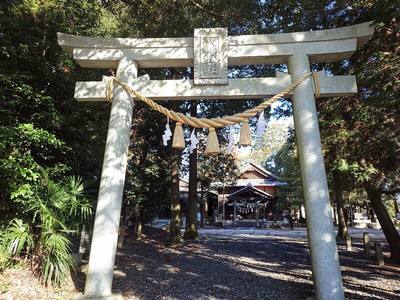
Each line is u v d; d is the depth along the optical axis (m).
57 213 4.89
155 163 11.77
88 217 5.58
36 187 4.86
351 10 5.48
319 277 3.94
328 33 4.58
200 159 17.39
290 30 5.72
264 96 4.67
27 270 4.70
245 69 8.98
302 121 4.40
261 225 25.72
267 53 4.64
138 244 10.12
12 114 5.51
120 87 4.68
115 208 4.27
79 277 5.08
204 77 4.58
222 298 4.75
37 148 5.72
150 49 4.78
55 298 4.11
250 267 7.26
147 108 11.13
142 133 11.88
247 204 25.84
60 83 6.44
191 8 6.41
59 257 4.50
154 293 4.93
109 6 7.27
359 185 7.39
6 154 4.70
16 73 5.41
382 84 5.04
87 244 6.37
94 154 7.64
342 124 5.92
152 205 11.59
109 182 4.32
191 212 12.76
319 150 4.31
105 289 4.00
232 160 18.67
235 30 6.66
